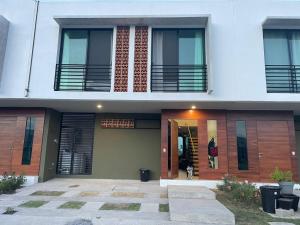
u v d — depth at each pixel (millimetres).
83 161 9969
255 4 8258
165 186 8383
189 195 6605
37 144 8930
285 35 8547
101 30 8781
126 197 6746
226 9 8250
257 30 8102
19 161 8836
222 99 7723
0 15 8000
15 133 9055
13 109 9227
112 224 4586
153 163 9844
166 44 8602
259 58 7930
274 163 8672
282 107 8586
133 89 7926
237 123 9000
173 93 7812
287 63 8375
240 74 7852
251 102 7895
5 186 7105
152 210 5562
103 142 10047
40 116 9133
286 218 5215
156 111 9703
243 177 8594
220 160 8609
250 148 8797
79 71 8422
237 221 4961
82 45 8688
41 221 4668
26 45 8273
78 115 10281
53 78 8055
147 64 8078
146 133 10062
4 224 4496
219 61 7926
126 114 10164
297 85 8234
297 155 9688
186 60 8469
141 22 8242
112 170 9852
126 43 8273
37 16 8461
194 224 4719
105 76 8422
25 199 6391
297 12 8211
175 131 9164
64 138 10141
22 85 8031
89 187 7996
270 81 8250
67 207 5684
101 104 8609
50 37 8336
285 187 6211
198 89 8227
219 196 7035
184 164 10312
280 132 8867
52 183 8602
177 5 8328
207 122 8898
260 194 6211
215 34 8102
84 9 8469
